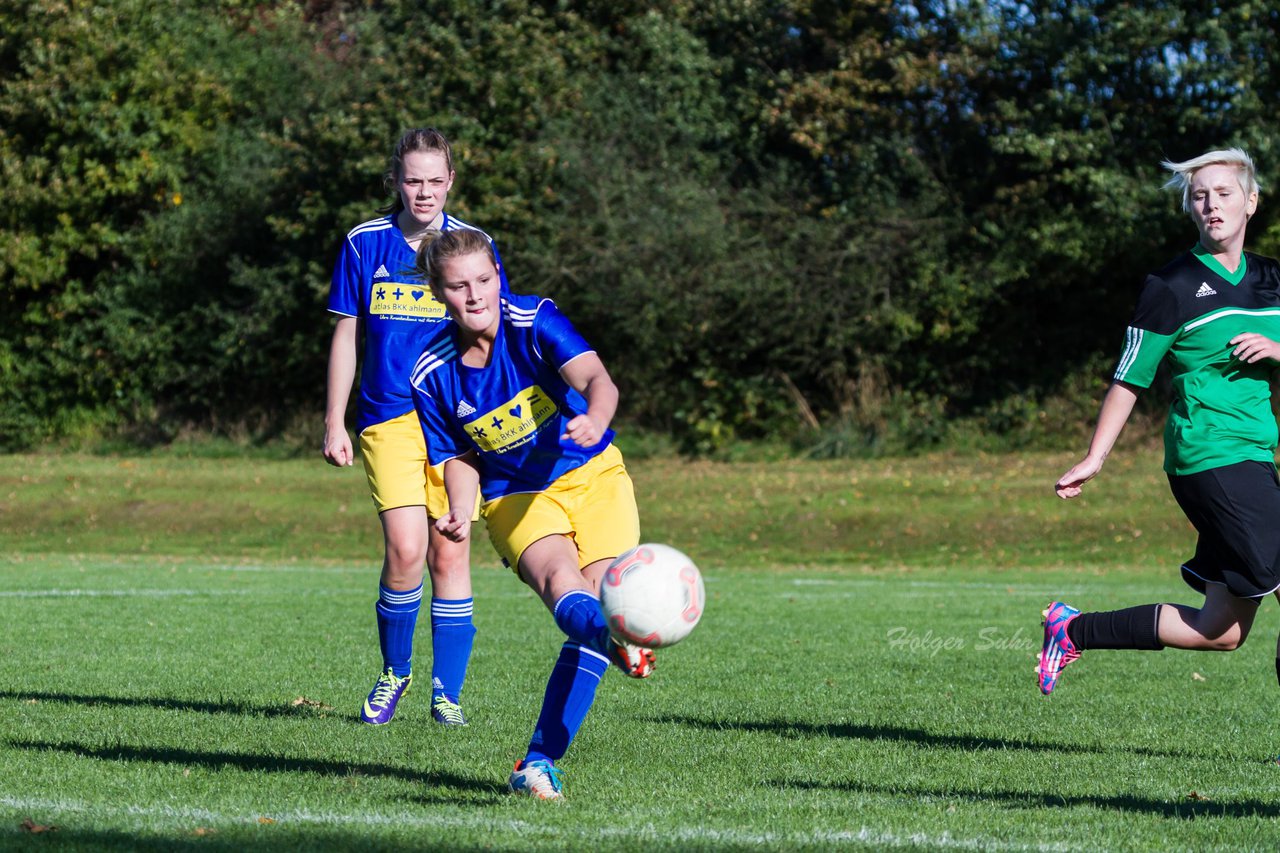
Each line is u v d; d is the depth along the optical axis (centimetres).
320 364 7250
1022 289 6856
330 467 6544
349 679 1852
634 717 1545
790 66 7188
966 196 6825
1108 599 3288
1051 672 1315
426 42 6894
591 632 970
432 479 1458
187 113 7275
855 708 1641
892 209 6650
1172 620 1262
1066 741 1419
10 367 7325
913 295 6756
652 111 6838
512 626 2614
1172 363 1230
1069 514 5075
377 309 1440
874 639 2447
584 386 1028
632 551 941
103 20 7075
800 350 6938
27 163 7012
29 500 5641
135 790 1080
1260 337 1175
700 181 6844
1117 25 5875
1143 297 1220
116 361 7312
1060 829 979
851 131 6756
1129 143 6216
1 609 2833
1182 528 4875
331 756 1249
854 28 6988
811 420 6906
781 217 6856
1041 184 6388
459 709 1477
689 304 6556
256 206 7062
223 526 5344
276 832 936
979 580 4044
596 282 6519
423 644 2388
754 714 1581
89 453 7225
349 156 6675
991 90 6669
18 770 1155
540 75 6769
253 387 7362
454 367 1067
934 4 6794
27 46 7038
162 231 7106
